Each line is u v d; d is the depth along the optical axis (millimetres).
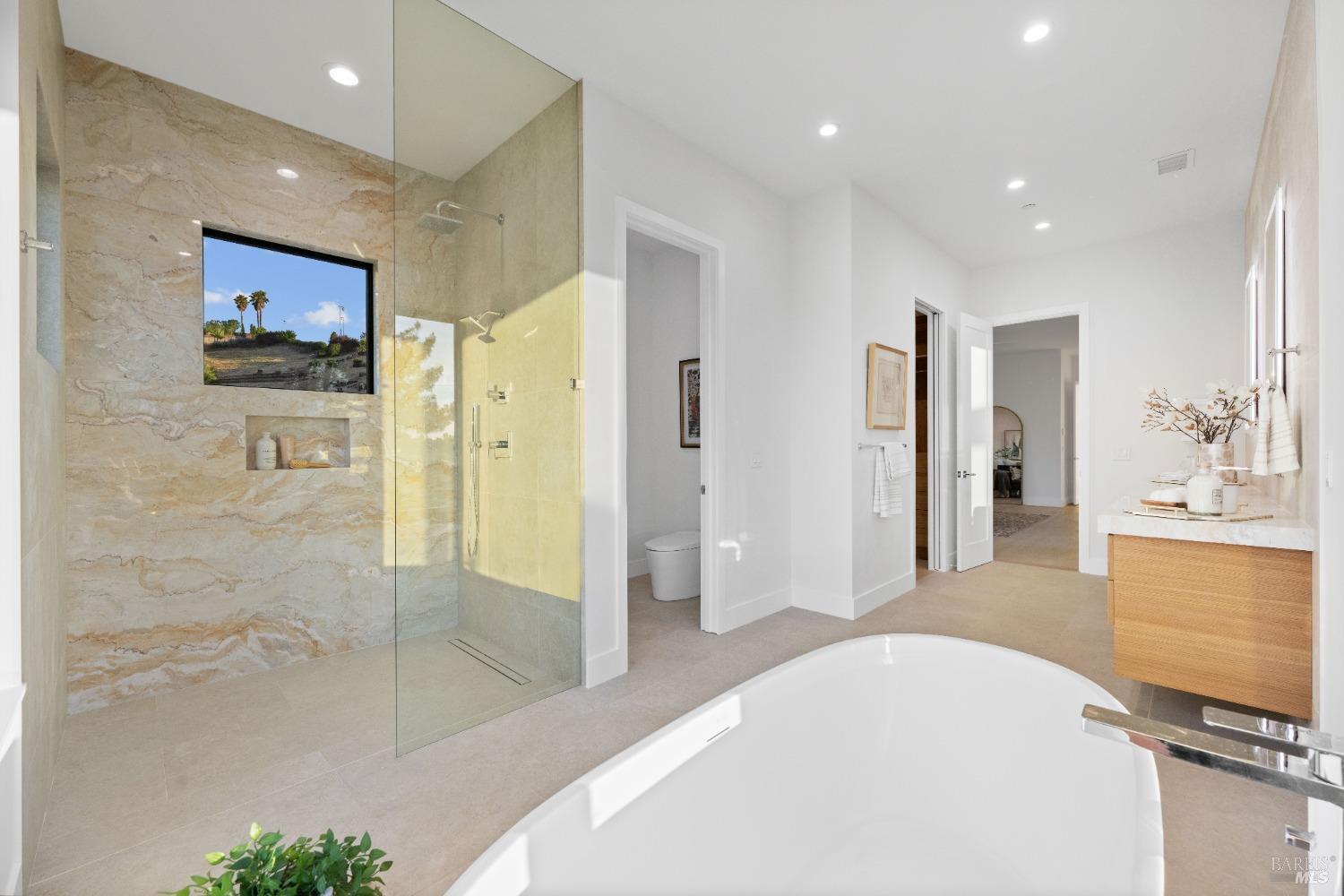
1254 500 3004
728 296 3520
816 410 3904
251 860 837
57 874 1547
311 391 3129
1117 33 2416
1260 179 3328
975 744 1761
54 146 2061
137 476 2607
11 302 1375
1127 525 2326
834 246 3818
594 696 2602
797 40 2473
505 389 2525
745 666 2930
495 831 1714
